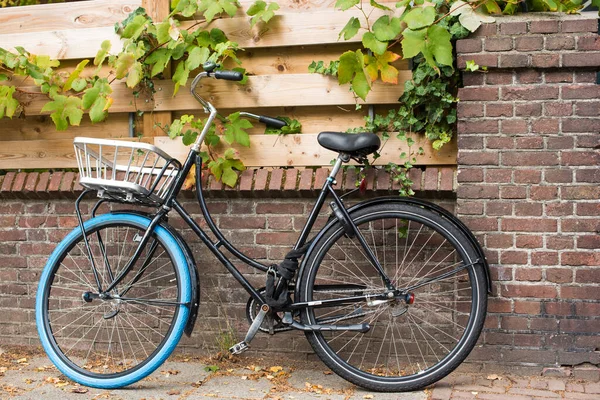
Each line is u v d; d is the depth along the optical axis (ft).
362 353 13.07
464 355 11.63
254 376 12.38
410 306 12.89
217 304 13.64
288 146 13.25
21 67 13.75
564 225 11.98
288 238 13.28
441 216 11.98
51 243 14.38
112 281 12.56
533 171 12.04
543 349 12.11
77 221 14.29
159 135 13.89
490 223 12.18
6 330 14.62
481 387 11.63
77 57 14.07
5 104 13.87
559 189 11.98
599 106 11.84
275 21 13.12
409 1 12.09
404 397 11.35
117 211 12.73
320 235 12.05
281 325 12.03
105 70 14.08
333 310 13.16
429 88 12.25
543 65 11.89
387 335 12.99
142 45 13.24
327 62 13.19
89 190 12.85
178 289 12.18
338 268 13.16
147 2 13.70
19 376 12.56
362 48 13.03
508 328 12.19
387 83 12.74
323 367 13.03
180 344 13.82
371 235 12.96
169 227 12.44
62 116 13.55
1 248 14.58
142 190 11.81
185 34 13.16
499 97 12.11
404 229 12.75
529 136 12.04
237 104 13.41
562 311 12.03
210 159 13.43
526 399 10.96
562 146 11.96
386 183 12.71
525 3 12.23
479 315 11.68
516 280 12.14
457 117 12.36
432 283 12.79
